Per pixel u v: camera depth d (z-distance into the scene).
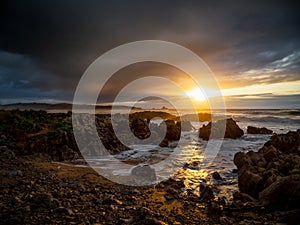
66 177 10.68
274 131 29.30
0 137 16.55
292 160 10.40
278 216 6.57
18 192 7.86
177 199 8.48
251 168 10.33
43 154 15.21
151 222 5.98
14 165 11.82
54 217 6.09
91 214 6.53
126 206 7.44
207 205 7.84
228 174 11.96
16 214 6.11
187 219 6.67
